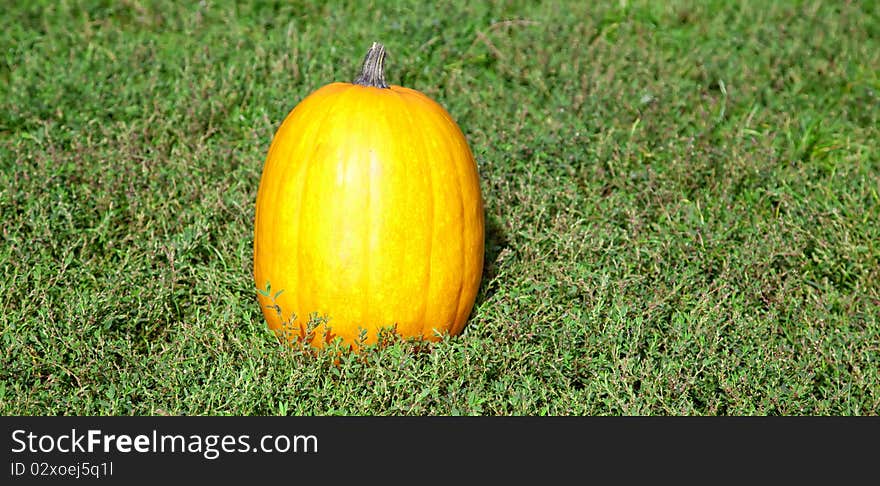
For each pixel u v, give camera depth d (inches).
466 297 97.7
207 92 121.3
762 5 149.3
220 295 101.8
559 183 112.6
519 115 120.6
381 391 94.3
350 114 94.1
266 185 96.1
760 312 103.0
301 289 95.3
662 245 106.1
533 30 135.6
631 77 127.7
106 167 110.7
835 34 138.4
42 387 95.6
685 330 99.0
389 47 131.7
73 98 120.4
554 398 96.2
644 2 147.7
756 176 114.7
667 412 94.7
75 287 101.8
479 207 97.3
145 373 95.7
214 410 93.4
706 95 126.3
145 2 141.9
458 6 141.6
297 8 142.9
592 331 98.4
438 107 96.6
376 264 94.3
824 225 109.3
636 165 116.2
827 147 119.9
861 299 104.1
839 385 97.7
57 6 141.0
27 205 107.0
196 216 108.0
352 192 93.7
